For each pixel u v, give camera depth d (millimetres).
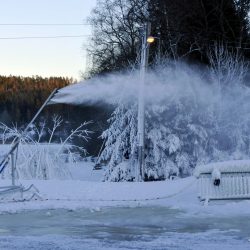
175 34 28672
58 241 8266
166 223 10250
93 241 8281
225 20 29719
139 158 22109
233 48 27766
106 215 11359
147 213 11609
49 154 24281
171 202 13195
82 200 13422
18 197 13523
